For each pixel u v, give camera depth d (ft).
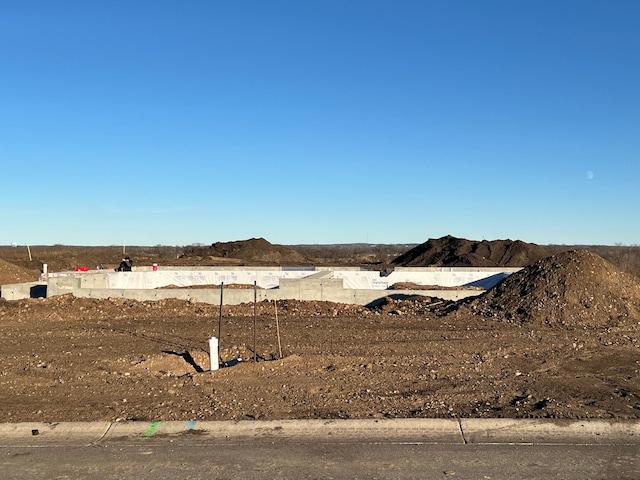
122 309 55.16
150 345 38.81
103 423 22.35
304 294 63.31
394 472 18.08
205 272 98.89
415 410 23.90
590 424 21.77
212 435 21.43
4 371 31.68
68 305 55.98
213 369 31.35
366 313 54.24
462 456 19.30
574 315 47.80
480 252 158.81
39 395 26.76
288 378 29.48
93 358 34.76
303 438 21.06
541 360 33.88
